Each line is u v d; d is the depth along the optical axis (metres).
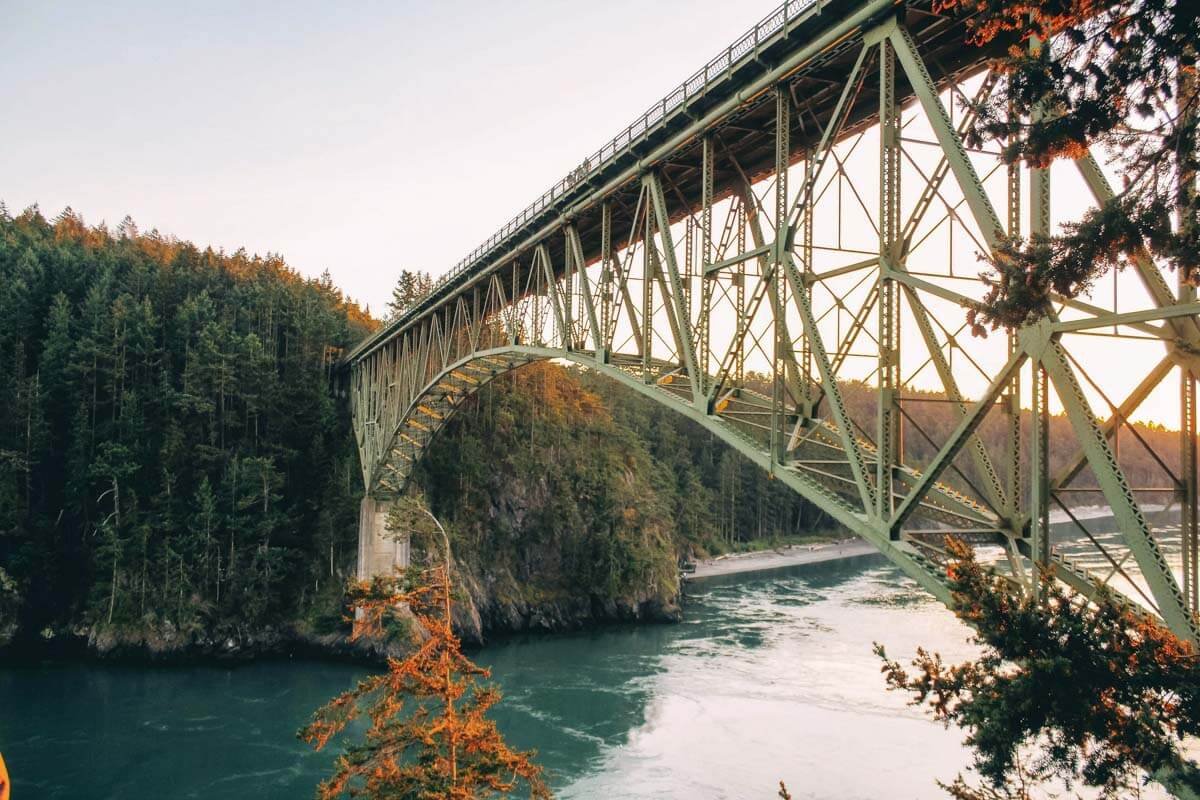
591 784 32.62
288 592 60.03
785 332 17.70
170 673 51.06
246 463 61.75
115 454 59.19
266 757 36.12
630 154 25.02
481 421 76.94
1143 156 8.39
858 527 14.62
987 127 9.30
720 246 22.81
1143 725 7.64
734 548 113.00
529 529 73.88
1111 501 10.01
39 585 56.94
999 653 8.77
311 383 72.19
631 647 58.91
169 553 56.31
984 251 11.99
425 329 50.91
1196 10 7.26
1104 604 8.36
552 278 31.41
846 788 31.97
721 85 20.20
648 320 24.31
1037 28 8.77
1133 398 10.50
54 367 62.84
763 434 22.70
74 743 37.84
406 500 62.31
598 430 88.75
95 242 111.56
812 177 16.91
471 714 17.16
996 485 13.73
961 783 9.86
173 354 69.19
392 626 54.09
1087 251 8.41
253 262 116.81
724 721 39.97
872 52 15.61
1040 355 11.07
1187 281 8.74
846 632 60.81
